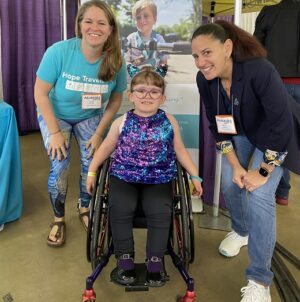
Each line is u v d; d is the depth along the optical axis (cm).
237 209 177
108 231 144
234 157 154
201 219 227
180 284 165
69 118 185
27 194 258
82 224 218
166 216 137
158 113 154
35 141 397
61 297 154
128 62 217
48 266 176
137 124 151
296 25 214
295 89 222
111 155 158
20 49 390
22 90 405
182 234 132
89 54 167
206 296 157
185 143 227
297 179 299
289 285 164
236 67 127
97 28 158
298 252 191
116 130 154
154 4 208
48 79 168
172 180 148
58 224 198
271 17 222
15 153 206
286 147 127
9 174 202
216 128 153
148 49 215
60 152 181
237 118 139
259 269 142
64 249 191
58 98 178
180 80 217
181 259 142
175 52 214
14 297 154
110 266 176
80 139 194
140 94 148
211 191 243
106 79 175
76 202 249
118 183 144
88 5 160
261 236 137
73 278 167
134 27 212
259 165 138
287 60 220
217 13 298
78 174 303
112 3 208
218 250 193
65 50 166
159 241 135
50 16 400
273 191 135
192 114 221
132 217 139
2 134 196
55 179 189
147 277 134
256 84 124
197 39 124
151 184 146
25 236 203
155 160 147
